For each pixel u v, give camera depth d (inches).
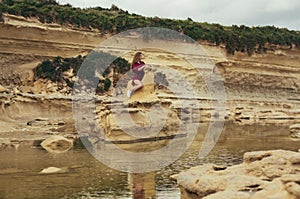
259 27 3095.5
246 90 2613.2
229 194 430.0
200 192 484.7
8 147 1014.4
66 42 2215.8
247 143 1139.3
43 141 1078.4
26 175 701.3
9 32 2048.5
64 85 2031.3
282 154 536.7
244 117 2032.5
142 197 572.4
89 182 653.3
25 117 1604.3
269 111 2263.8
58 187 622.5
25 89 1966.0
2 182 651.5
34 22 2132.1
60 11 2269.9
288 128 1616.6
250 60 2701.8
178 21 2711.6
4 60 2031.3
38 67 2053.4
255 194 424.2
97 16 2422.5
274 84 2743.6
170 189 611.8
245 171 526.9
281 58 2822.3
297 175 460.8
